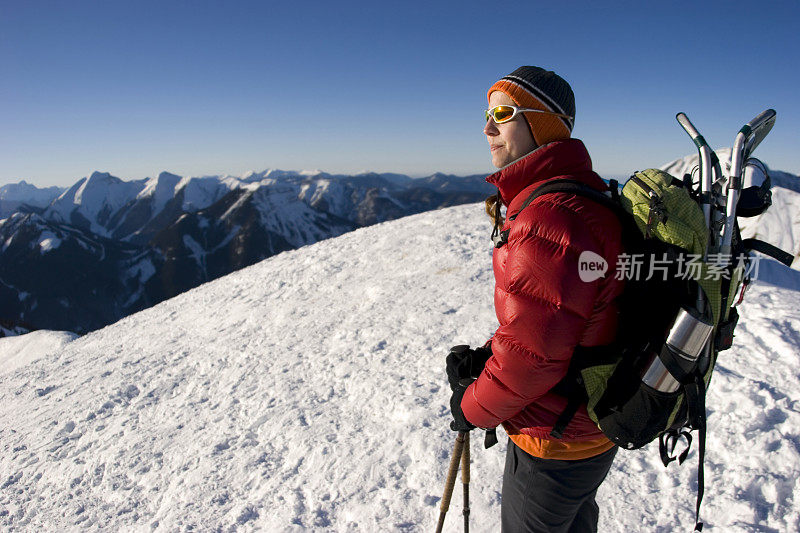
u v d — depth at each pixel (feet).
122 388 23.36
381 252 38.86
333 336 23.39
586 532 6.18
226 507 12.03
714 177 4.75
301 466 13.03
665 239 4.11
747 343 14.33
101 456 16.62
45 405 24.17
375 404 15.37
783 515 8.65
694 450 10.62
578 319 4.22
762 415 11.09
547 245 4.20
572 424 4.92
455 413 5.70
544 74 4.80
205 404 19.12
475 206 50.16
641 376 4.32
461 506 10.19
